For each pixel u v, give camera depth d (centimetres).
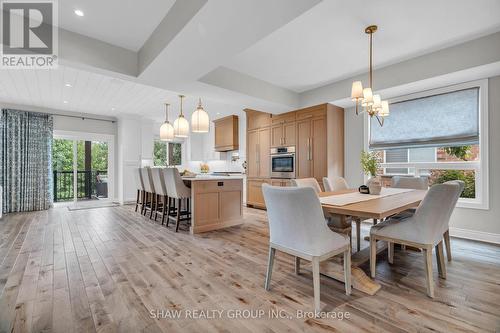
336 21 257
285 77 418
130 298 189
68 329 152
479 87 333
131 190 693
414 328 153
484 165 327
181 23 216
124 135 683
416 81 341
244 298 190
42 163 583
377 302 183
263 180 574
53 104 570
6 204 541
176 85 358
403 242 202
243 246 314
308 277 225
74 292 197
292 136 511
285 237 186
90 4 229
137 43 302
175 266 250
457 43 304
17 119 555
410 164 403
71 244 321
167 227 414
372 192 258
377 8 236
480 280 216
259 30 216
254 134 602
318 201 167
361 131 459
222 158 761
